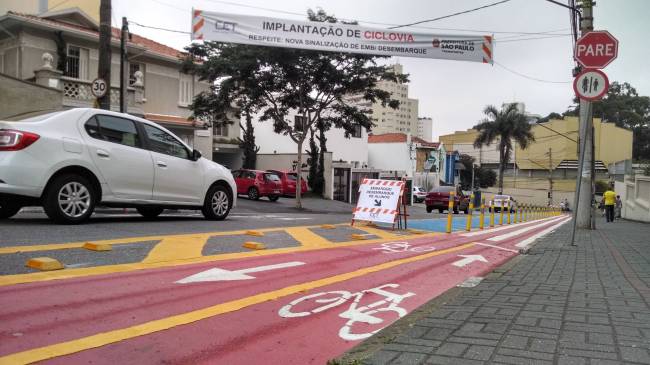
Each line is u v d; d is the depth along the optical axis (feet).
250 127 117.50
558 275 24.07
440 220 64.39
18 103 60.59
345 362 11.37
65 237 24.20
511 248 36.37
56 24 76.84
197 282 18.60
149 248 23.41
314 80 74.95
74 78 76.84
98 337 12.57
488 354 11.83
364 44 56.54
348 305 17.52
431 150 204.74
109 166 29.37
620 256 32.12
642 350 12.13
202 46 77.00
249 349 12.80
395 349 12.21
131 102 78.69
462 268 26.35
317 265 23.89
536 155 234.17
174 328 13.74
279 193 93.09
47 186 27.02
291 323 15.08
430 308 17.24
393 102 80.43
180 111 96.17
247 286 18.80
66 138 27.61
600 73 31.78
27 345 11.70
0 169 25.17
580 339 13.05
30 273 17.46
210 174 36.52
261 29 55.52
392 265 25.62
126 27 62.95
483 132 177.17
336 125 83.76
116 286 17.01
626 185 108.47
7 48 78.33
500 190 176.45
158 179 32.30
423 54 57.16
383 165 190.29
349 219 54.54
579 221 58.85
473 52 57.72
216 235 29.35
